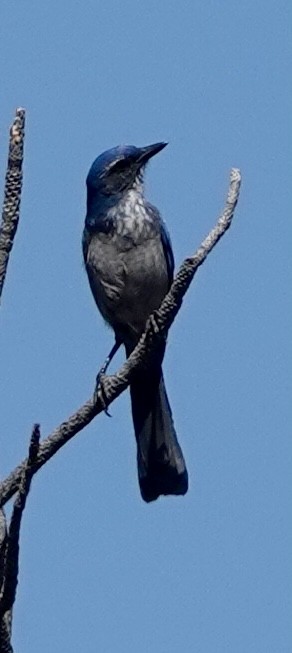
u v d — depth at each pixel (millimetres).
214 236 7098
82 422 6695
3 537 6117
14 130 6598
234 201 6992
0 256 6570
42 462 6602
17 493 5980
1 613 5816
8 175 6602
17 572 5816
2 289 6543
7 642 5820
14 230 6605
